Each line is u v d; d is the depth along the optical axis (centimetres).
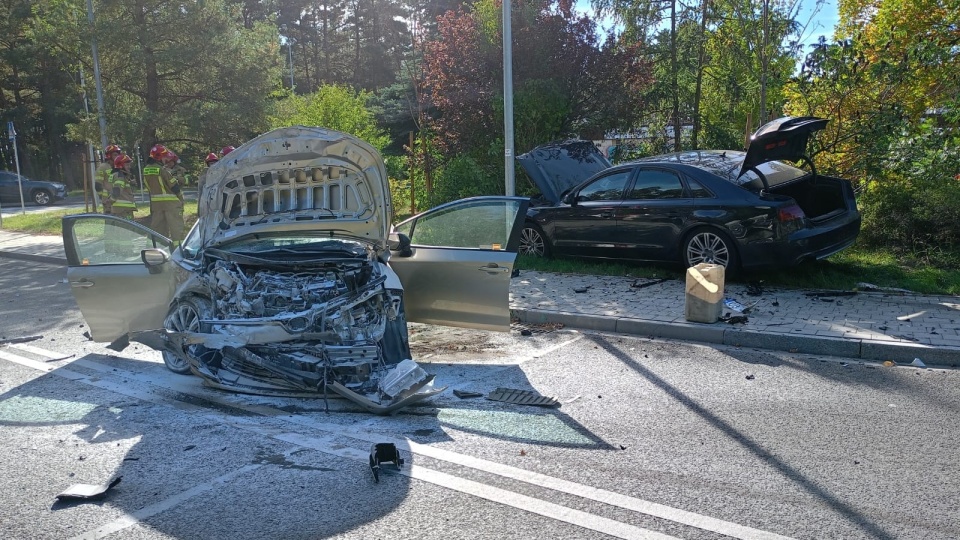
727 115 1588
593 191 1020
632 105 1462
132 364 710
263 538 367
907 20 1159
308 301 602
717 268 745
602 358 688
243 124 2117
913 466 438
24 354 755
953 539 355
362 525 378
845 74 1078
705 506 391
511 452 471
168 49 2005
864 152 1055
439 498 407
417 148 1633
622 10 1556
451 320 708
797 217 838
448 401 577
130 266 699
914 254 968
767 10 1193
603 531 366
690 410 542
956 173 1029
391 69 5644
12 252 1574
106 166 1554
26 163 4312
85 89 2141
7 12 3734
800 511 385
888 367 634
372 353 572
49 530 380
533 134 1384
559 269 1034
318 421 537
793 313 772
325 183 640
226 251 638
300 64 6250
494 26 1400
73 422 546
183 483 435
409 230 746
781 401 556
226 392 608
